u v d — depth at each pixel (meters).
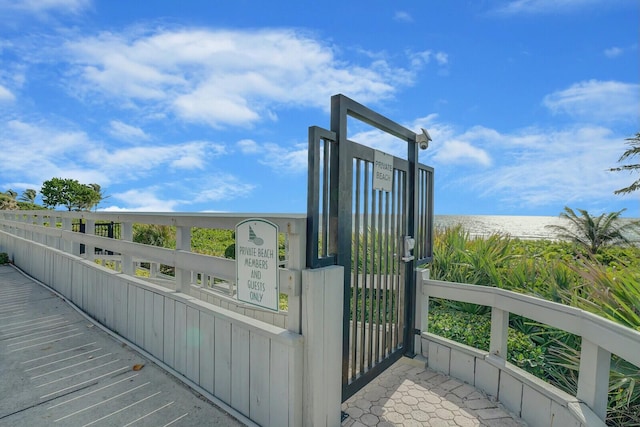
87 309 3.71
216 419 1.88
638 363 1.32
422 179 3.03
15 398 2.08
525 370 2.21
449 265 3.84
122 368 2.48
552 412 1.73
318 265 1.73
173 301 2.45
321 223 1.82
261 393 1.79
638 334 1.34
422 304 2.71
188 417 1.89
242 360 1.90
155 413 1.93
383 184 2.36
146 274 7.06
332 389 1.77
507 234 4.69
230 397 1.98
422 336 2.67
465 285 2.42
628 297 2.08
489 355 2.22
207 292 4.39
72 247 4.41
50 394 2.13
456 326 2.86
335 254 1.88
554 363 2.20
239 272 1.87
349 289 1.97
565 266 3.17
